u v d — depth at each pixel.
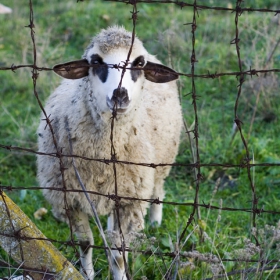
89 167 5.79
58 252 5.02
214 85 11.43
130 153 5.86
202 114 10.13
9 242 4.98
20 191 8.27
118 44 5.45
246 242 4.93
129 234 5.25
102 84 5.38
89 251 6.41
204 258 4.92
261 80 9.36
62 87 6.62
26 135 9.56
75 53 13.23
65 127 5.83
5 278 5.20
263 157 8.69
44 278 4.95
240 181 8.41
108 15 15.31
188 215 7.61
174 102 7.45
